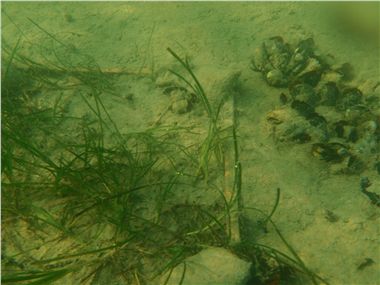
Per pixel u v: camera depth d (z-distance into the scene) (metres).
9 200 0.82
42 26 1.27
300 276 0.75
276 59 1.07
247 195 0.86
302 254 0.78
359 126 0.95
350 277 0.76
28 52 1.17
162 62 1.12
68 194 0.84
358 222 0.82
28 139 0.92
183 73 1.08
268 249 0.79
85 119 1.00
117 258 0.77
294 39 1.14
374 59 1.11
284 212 0.84
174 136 0.96
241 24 1.24
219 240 0.78
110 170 0.85
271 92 1.05
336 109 0.99
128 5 1.32
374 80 1.04
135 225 0.81
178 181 0.88
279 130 0.94
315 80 1.04
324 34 1.19
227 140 0.94
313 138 0.93
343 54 1.13
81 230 0.80
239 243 0.77
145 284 0.74
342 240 0.80
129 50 1.17
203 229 0.79
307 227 0.82
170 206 0.83
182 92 1.03
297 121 0.94
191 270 0.72
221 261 0.72
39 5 1.34
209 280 0.71
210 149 0.91
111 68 1.11
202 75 1.05
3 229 0.80
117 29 1.24
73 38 1.22
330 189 0.87
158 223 0.81
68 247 0.78
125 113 1.02
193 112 1.00
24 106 1.02
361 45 1.16
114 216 0.80
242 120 0.99
